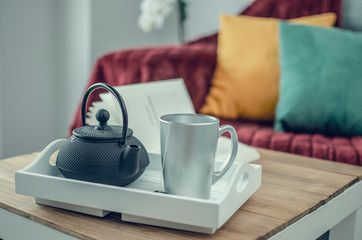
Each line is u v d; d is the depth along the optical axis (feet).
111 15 8.60
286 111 4.87
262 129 5.10
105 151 2.08
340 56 4.87
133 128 2.92
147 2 8.20
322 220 2.54
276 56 5.43
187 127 1.97
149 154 2.65
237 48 5.63
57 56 8.57
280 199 2.44
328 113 4.78
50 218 2.10
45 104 8.49
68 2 8.25
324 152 4.09
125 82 5.73
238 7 8.68
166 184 2.10
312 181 2.82
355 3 6.06
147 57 5.71
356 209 3.04
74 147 2.13
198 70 5.80
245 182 2.29
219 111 5.61
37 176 2.19
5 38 7.56
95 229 1.98
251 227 2.02
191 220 1.90
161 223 2.00
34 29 8.04
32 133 8.29
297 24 5.18
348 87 4.77
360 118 4.74
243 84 5.48
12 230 2.30
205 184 2.08
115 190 2.02
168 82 3.38
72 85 8.43
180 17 8.87
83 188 2.09
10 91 7.78
